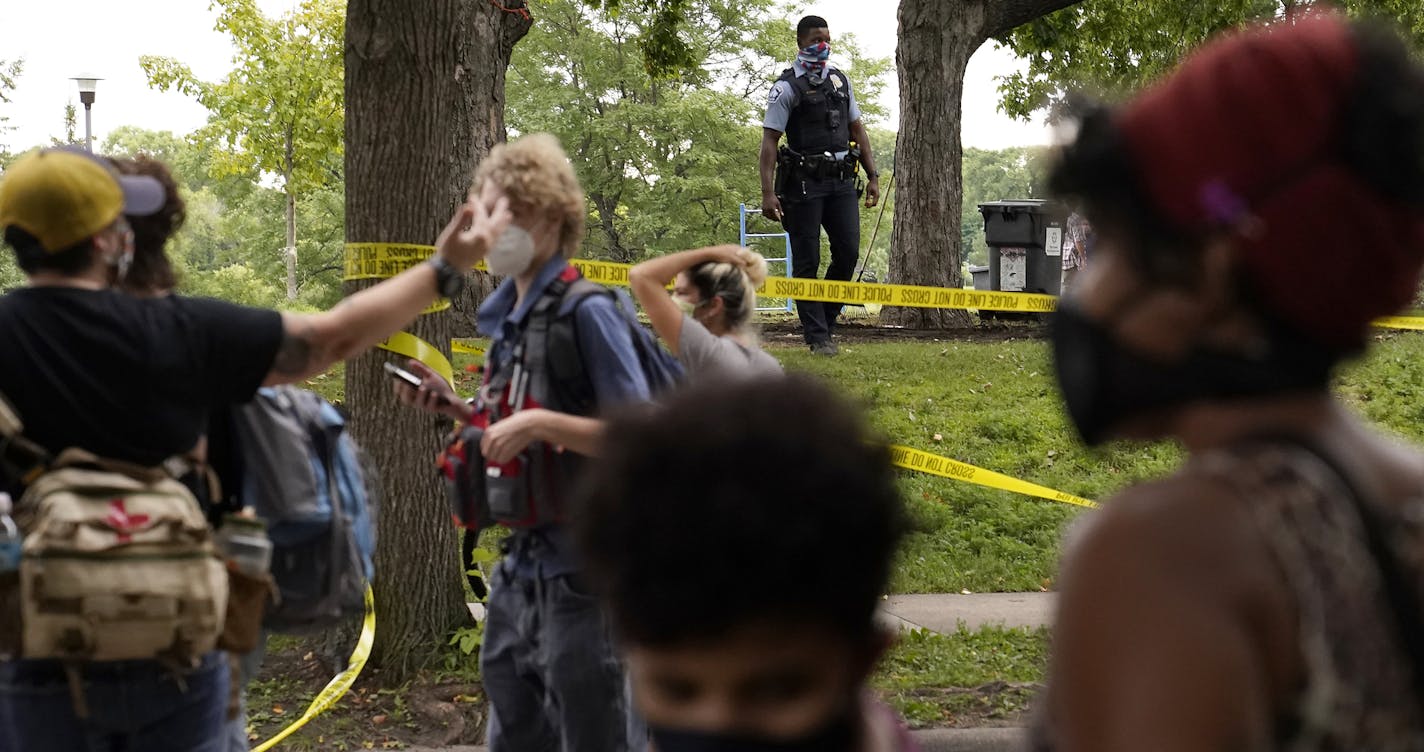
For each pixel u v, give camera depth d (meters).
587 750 3.64
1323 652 1.12
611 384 3.57
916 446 10.19
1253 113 1.18
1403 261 1.18
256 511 3.09
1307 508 1.15
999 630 6.86
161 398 2.74
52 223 2.72
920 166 17.50
